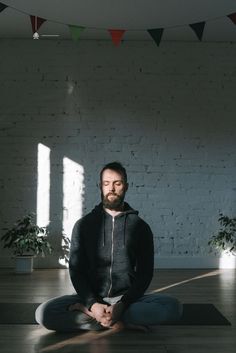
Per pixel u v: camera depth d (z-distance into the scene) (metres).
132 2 4.93
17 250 5.98
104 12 5.19
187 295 4.57
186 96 6.39
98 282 3.20
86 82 6.35
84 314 3.20
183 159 6.38
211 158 6.39
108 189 3.20
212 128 6.39
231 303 4.21
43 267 6.29
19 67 6.35
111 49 6.38
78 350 2.90
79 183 6.34
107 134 6.35
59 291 4.76
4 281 5.33
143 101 6.37
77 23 5.53
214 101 6.39
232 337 3.19
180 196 6.37
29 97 6.33
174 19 5.40
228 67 6.41
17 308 3.98
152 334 3.23
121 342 3.05
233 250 6.35
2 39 6.34
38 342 3.06
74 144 6.34
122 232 3.20
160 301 3.21
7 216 6.30
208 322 3.54
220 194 6.39
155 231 6.35
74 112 6.34
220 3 4.93
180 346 2.99
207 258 6.33
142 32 6.07
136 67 6.38
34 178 6.32
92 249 3.19
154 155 6.36
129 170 6.35
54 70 6.35
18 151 6.32
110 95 6.36
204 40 6.38
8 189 6.31
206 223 6.37
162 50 6.39
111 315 2.99
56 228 6.33
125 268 3.18
